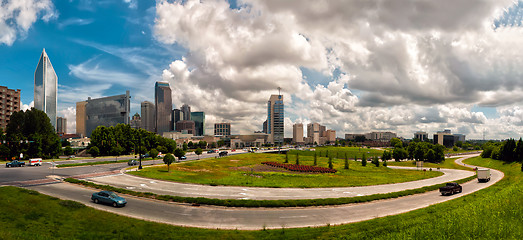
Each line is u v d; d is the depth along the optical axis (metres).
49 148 110.44
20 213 28.28
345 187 55.38
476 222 22.72
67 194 39.78
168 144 152.12
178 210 34.34
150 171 66.56
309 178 68.44
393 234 22.28
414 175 82.25
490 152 141.12
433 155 141.12
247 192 46.38
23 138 102.12
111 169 70.38
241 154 153.00
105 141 125.25
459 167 119.38
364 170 96.00
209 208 35.75
